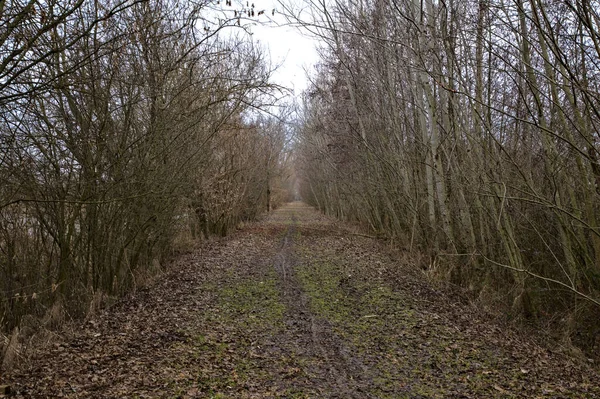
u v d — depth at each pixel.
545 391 5.50
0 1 5.27
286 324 8.01
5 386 5.02
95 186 8.99
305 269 13.41
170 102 9.91
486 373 5.99
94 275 9.80
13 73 6.09
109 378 5.49
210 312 8.70
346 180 22.33
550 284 9.99
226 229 22.08
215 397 5.05
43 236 8.64
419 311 8.91
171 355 6.32
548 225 10.20
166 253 14.30
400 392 5.32
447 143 12.20
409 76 12.38
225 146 18.91
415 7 10.83
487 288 10.21
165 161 10.88
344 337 7.33
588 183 8.30
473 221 12.63
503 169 9.55
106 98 8.35
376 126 15.52
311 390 5.32
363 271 13.01
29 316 7.71
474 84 10.17
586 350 7.70
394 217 16.12
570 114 9.29
